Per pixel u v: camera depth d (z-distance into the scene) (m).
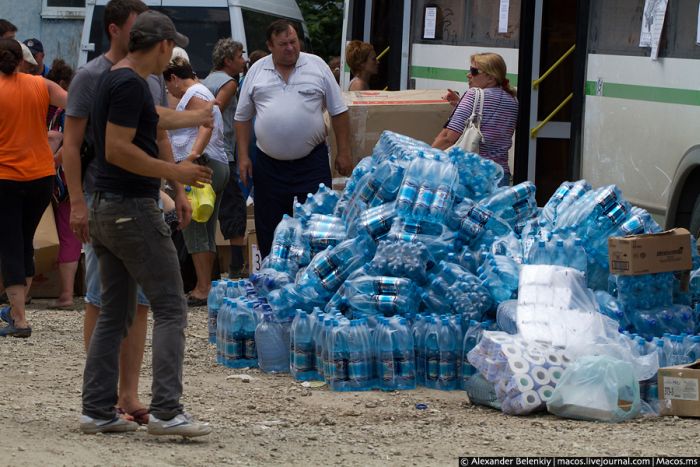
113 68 8.23
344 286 11.10
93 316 9.39
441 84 18.88
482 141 14.05
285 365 11.41
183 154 14.89
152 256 8.22
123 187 8.16
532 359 9.65
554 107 16.48
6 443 8.03
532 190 11.85
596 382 9.38
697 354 9.98
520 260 11.03
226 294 12.62
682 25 12.91
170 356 8.27
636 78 13.87
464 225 11.36
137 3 9.07
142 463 7.56
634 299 10.45
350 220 11.90
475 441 8.55
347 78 22.08
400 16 20.28
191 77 15.09
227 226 16.45
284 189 14.48
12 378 10.98
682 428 9.00
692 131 12.62
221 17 23.39
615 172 14.33
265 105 14.34
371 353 10.67
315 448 8.33
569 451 8.14
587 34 15.06
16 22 31.88
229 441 8.49
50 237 15.14
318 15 32.94
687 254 10.50
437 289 10.90
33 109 12.98
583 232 10.98
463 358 10.56
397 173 11.56
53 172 13.27
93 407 8.54
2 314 13.33
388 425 9.26
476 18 17.80
